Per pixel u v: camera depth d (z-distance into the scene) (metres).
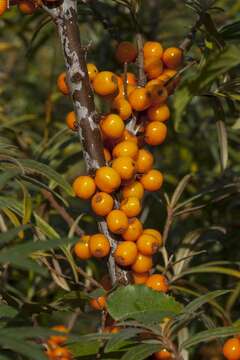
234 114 0.41
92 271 0.44
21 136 0.53
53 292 0.48
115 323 0.33
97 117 0.34
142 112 0.36
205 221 0.52
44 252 0.38
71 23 0.34
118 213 0.34
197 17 0.39
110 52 0.55
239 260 0.49
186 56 0.39
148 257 0.35
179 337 0.38
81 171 0.58
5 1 0.33
